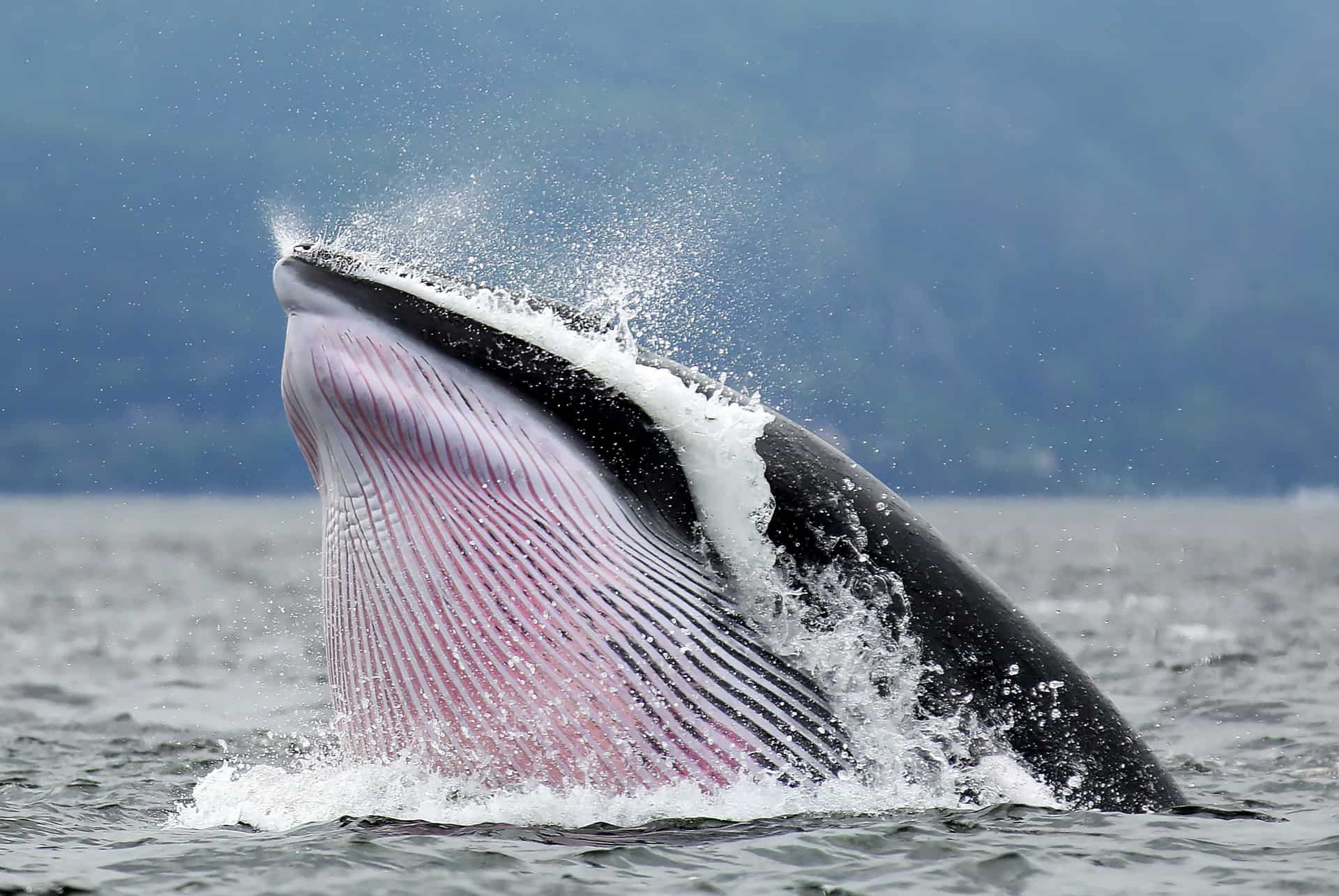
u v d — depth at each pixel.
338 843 31.86
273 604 159.00
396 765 35.22
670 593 34.47
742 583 35.06
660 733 34.00
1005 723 36.28
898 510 38.38
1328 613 134.25
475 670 34.06
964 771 35.69
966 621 36.78
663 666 34.12
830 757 34.88
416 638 34.47
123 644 113.81
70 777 48.34
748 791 34.31
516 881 29.55
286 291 35.69
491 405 34.69
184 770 51.00
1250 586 175.62
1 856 32.06
